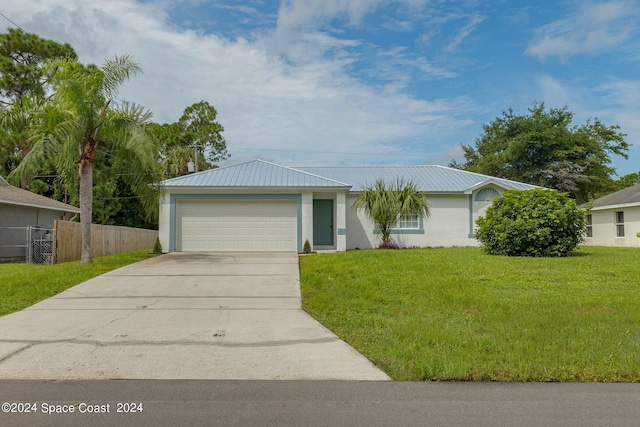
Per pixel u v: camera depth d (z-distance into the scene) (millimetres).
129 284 11141
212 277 12000
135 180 15625
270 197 18484
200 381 5297
